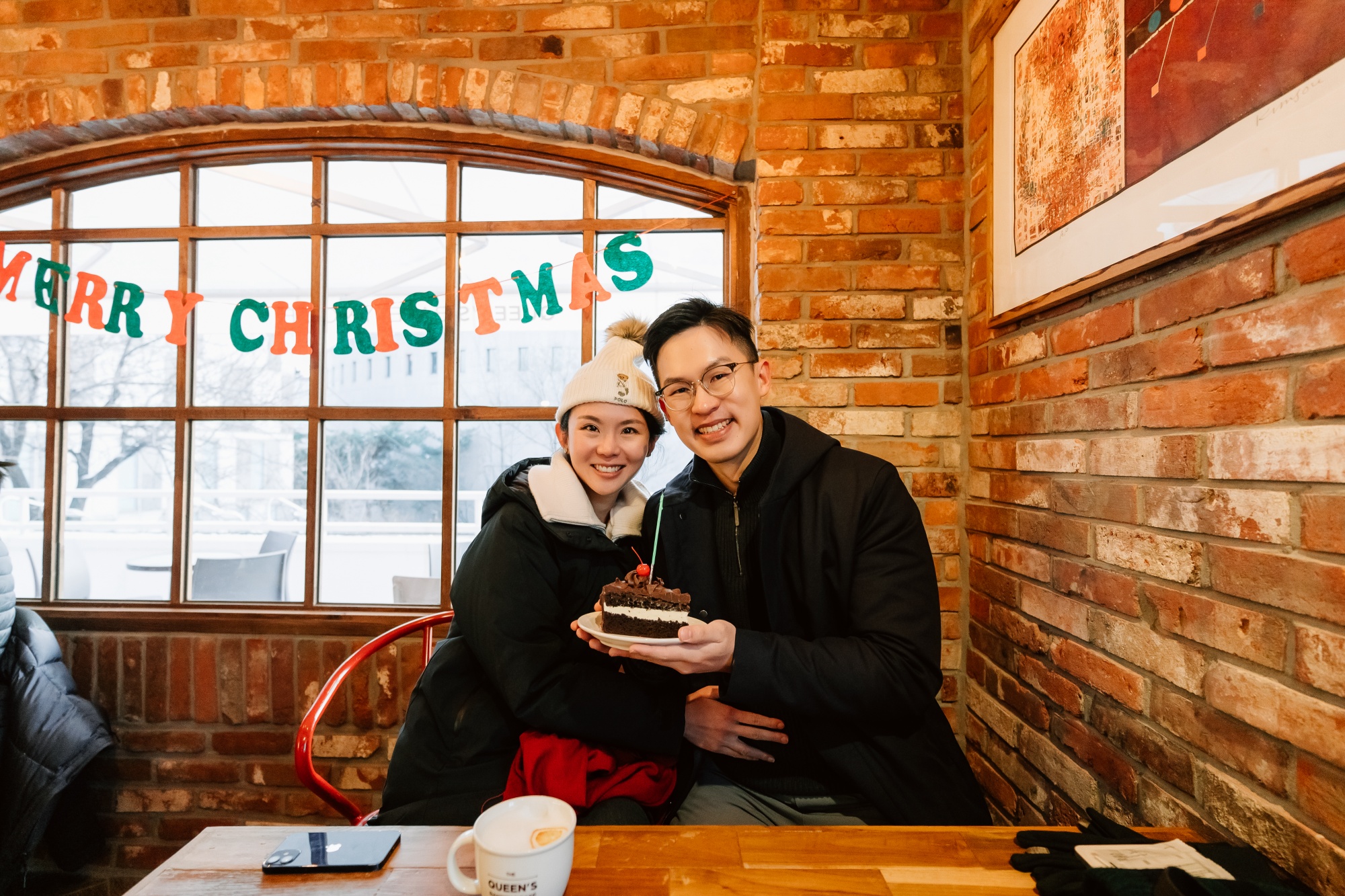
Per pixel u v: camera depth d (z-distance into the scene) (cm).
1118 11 103
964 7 172
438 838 80
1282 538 75
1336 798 68
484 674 121
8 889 179
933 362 171
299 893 69
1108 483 109
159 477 211
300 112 189
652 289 198
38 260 188
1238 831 81
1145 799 100
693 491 130
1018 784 141
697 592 125
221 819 185
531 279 198
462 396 197
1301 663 73
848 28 173
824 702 102
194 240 200
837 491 119
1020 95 138
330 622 184
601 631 98
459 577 120
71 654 185
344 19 185
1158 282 97
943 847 77
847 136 173
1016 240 140
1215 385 86
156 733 185
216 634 186
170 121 192
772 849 76
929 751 111
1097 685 112
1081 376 117
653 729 110
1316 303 71
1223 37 81
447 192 196
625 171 192
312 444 194
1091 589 114
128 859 186
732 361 115
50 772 163
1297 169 71
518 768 109
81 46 188
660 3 182
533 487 122
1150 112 95
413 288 199
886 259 172
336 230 195
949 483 171
